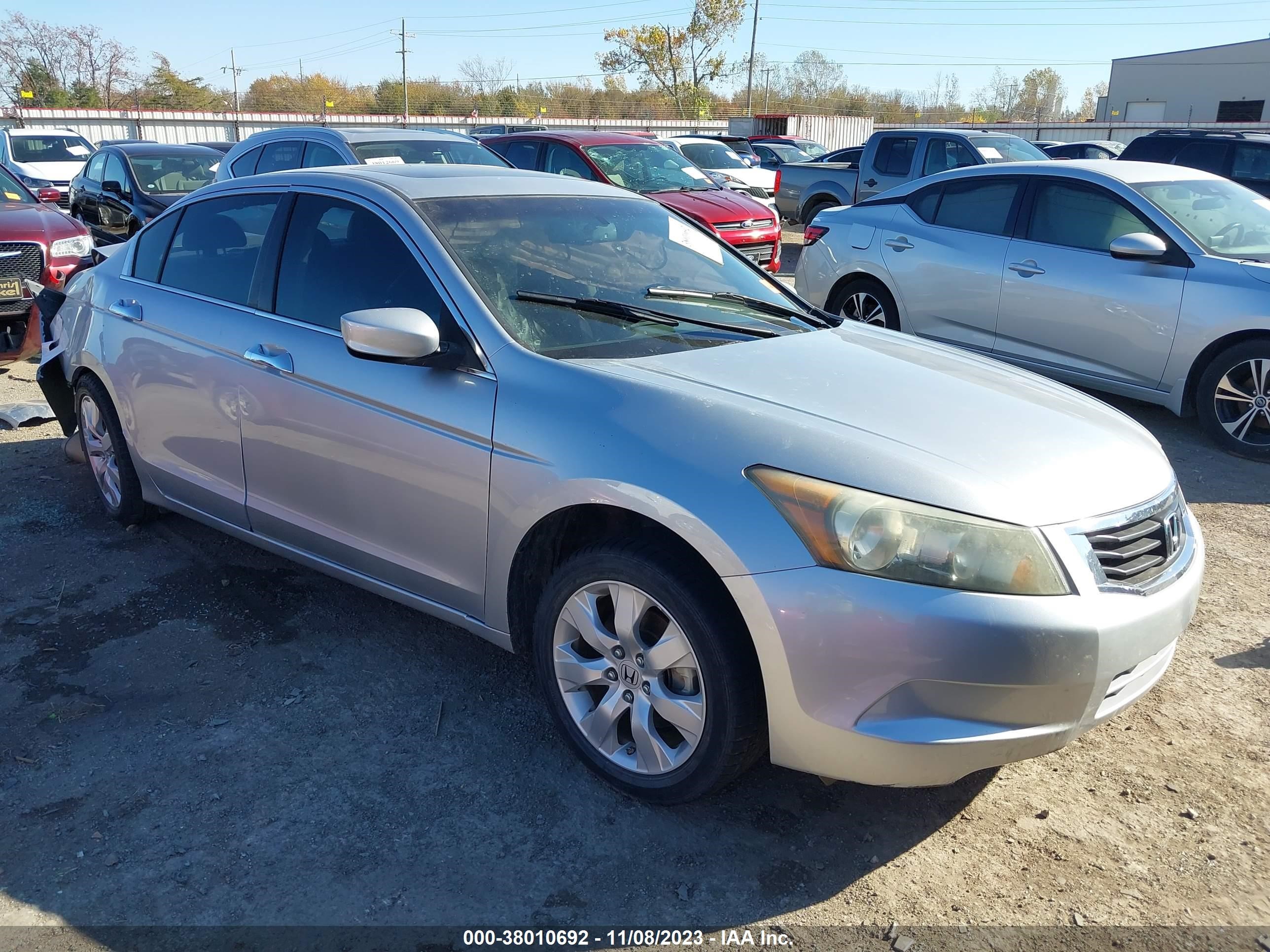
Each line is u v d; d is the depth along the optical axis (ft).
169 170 38.52
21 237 23.71
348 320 9.64
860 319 26.58
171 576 13.64
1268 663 11.95
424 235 10.72
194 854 8.41
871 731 7.72
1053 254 22.06
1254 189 37.52
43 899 7.87
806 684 7.81
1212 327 19.56
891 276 25.25
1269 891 8.23
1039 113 191.93
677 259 12.64
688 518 8.13
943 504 7.76
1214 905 8.07
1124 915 7.95
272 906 7.86
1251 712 10.89
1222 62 161.48
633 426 8.70
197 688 10.93
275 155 30.86
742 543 7.91
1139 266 20.68
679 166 38.45
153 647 11.76
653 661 8.69
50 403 16.49
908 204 25.55
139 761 9.64
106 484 15.19
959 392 9.94
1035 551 7.76
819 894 8.16
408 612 12.83
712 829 8.90
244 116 111.04
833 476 7.93
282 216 12.12
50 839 8.55
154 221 14.34
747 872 8.39
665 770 8.80
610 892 8.13
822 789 9.52
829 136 119.14
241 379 11.79
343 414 10.65
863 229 26.23
